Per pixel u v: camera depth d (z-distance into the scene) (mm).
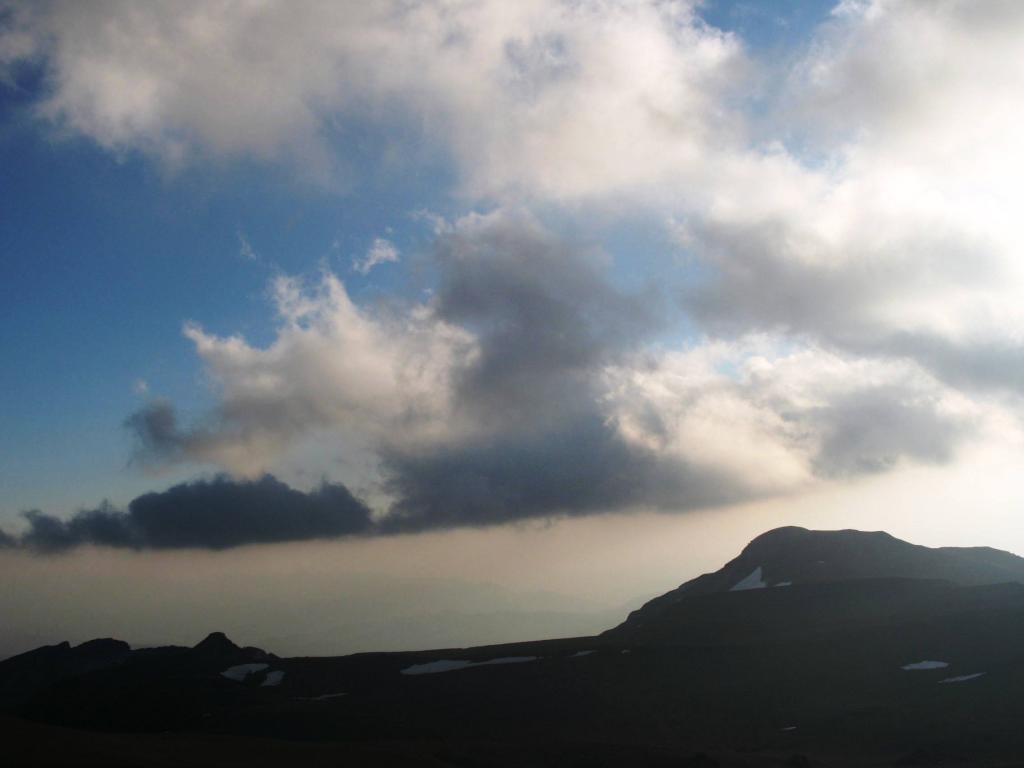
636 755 89812
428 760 70562
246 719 122375
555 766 86750
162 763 53906
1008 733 102438
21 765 47344
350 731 115062
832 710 124312
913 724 111625
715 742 117750
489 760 85375
